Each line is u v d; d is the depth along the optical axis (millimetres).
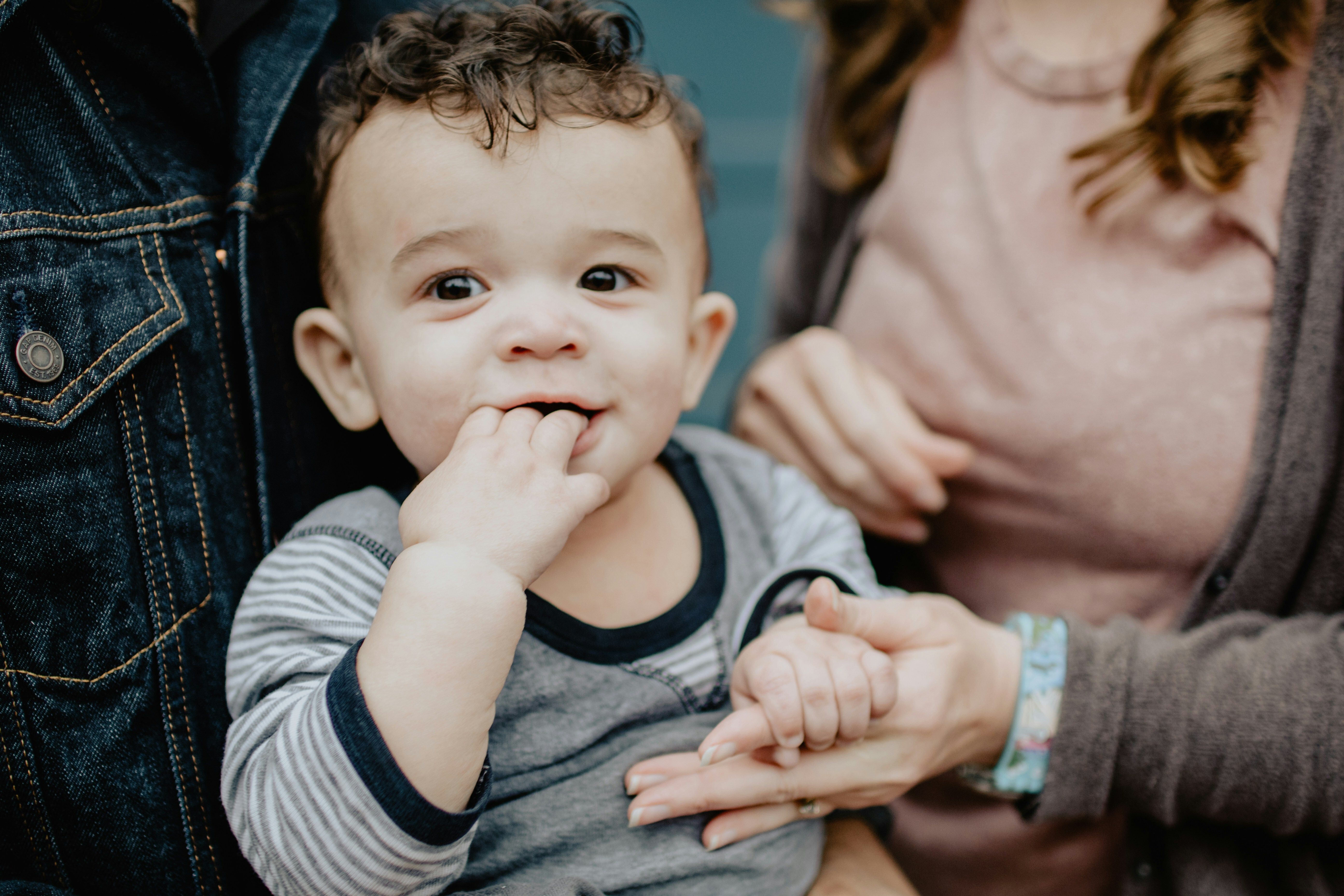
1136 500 995
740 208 2896
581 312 794
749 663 809
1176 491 973
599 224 793
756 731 755
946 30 1208
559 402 785
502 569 680
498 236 772
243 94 840
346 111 867
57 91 686
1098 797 879
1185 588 1015
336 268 855
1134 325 994
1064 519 1053
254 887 771
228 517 793
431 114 799
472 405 781
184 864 716
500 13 909
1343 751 807
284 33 869
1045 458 1036
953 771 1089
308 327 870
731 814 815
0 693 638
